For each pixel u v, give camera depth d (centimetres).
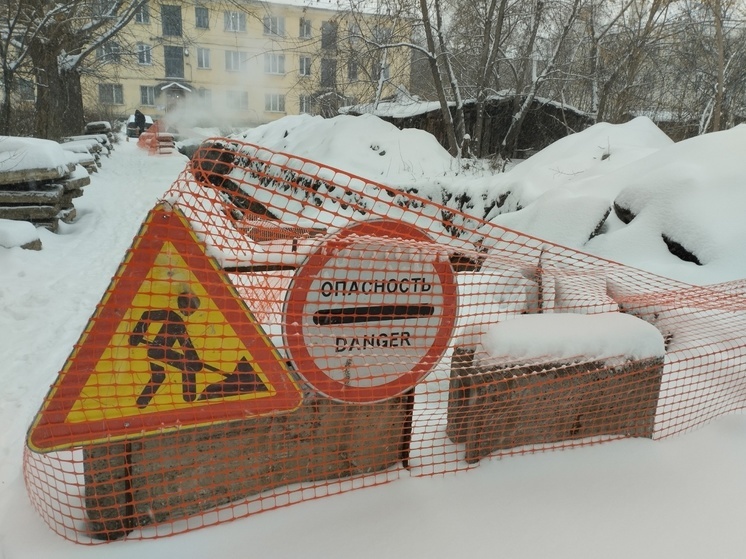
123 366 190
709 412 289
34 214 850
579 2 1423
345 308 216
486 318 303
